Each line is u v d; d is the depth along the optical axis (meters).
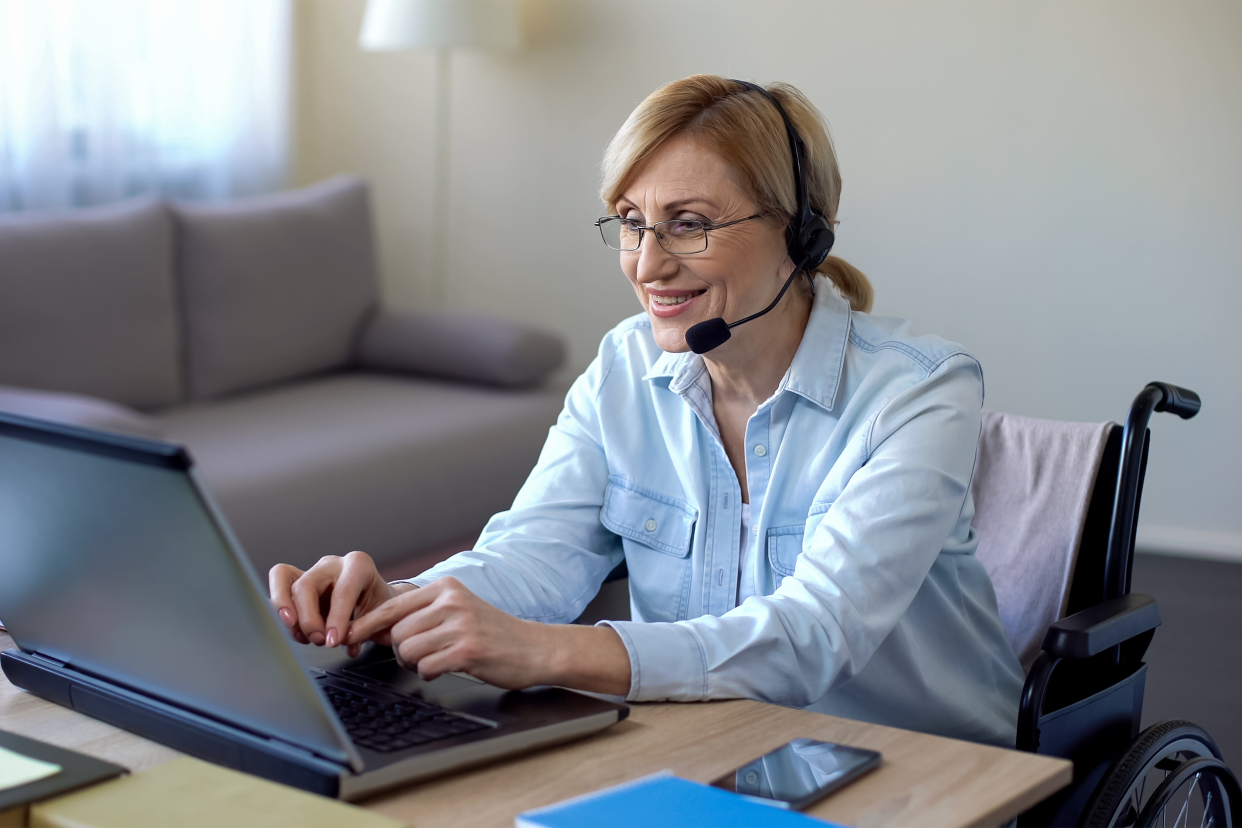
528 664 0.89
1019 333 3.65
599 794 0.70
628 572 1.35
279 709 0.72
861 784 0.75
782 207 1.15
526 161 4.27
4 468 0.75
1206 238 3.41
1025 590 1.43
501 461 3.25
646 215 1.15
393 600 0.94
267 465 2.69
